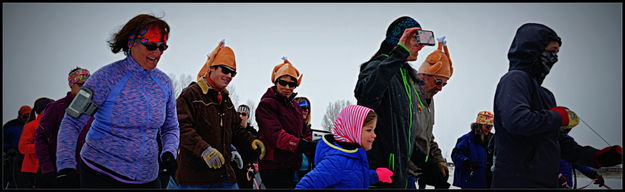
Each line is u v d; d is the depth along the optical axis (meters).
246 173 4.71
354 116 2.98
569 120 2.67
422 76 4.35
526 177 2.73
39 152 3.89
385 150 3.26
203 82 3.48
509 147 2.79
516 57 3.00
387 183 3.22
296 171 4.96
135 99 2.68
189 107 3.37
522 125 2.63
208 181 3.36
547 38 2.95
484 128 5.57
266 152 4.22
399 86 3.36
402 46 3.19
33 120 5.47
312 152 4.03
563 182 5.00
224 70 3.52
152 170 2.79
